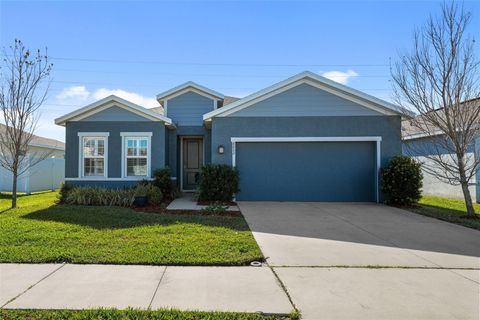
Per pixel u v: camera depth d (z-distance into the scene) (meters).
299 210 10.18
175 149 14.95
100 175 12.95
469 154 12.57
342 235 6.92
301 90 12.30
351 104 12.24
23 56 10.87
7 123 10.87
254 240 6.29
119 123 13.00
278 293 3.95
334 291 4.02
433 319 3.35
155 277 4.43
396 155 11.94
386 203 11.73
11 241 5.98
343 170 12.36
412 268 4.88
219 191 11.63
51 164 18.38
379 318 3.37
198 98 15.30
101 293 3.92
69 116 12.80
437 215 9.38
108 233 6.66
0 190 16.55
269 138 12.25
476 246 6.14
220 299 3.78
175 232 6.85
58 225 7.30
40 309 3.50
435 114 9.73
